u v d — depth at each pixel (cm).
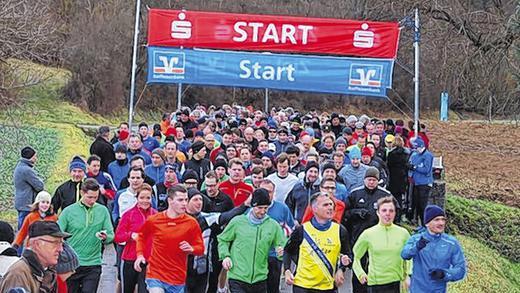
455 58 2344
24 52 2166
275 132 1784
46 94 4872
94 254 913
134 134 1491
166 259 834
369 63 1678
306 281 823
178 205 832
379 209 878
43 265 552
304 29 1686
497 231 2188
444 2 2339
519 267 2050
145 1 5550
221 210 1009
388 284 869
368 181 1062
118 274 1009
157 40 1691
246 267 874
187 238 836
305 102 6231
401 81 4700
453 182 2750
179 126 1752
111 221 1019
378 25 1667
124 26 5366
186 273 883
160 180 1282
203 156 1338
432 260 818
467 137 3884
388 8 2386
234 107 3106
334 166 1167
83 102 5094
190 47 1705
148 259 856
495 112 2462
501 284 1664
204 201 1007
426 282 825
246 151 1371
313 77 1688
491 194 2580
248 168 1360
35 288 540
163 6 5625
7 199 1970
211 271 992
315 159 1269
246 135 1716
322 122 2466
